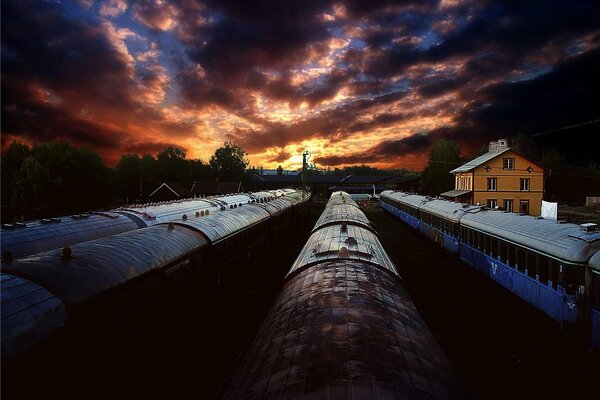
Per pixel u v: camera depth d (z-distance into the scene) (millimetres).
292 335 6012
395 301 7938
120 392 9195
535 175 46938
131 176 81562
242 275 20016
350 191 103938
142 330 10250
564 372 11523
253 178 108875
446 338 14055
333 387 4277
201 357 12125
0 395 5824
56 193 44312
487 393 10438
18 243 12797
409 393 4418
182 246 13273
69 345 7410
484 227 21562
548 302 14438
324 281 8484
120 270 9547
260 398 4457
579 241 13023
